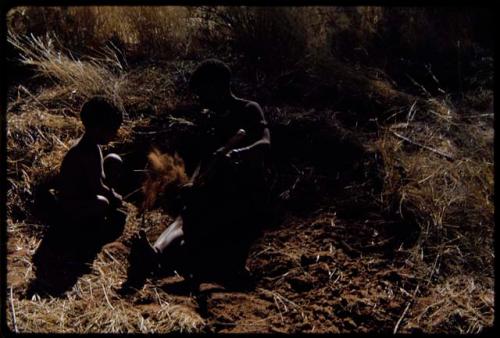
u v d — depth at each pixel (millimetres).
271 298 3582
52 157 4281
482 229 4180
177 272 3672
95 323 3176
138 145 4586
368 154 4688
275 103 5098
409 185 4406
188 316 3250
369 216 4227
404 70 5996
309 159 4652
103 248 3736
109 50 5453
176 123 4730
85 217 3781
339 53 5906
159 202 4285
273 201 4332
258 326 3336
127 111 4824
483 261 3984
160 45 5578
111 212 3969
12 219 3885
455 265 3926
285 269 3787
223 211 3959
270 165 4578
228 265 3832
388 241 4039
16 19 5473
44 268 3516
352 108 5215
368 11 6273
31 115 4645
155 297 3404
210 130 4074
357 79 5457
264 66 5438
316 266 3785
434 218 4180
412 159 4676
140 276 3545
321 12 5996
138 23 5641
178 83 5141
